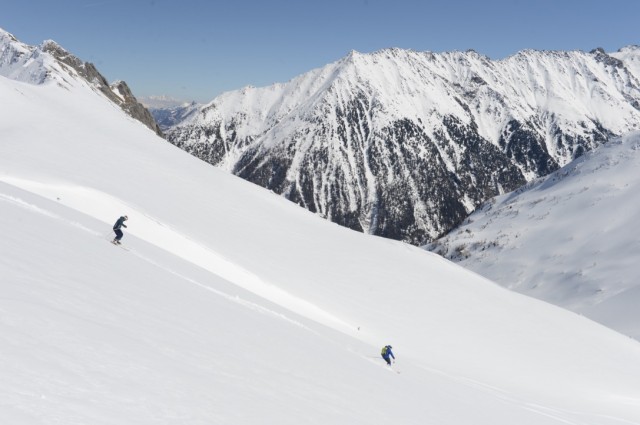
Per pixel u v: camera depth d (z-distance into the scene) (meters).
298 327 21.48
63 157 47.38
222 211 53.03
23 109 61.34
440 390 21.19
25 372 5.68
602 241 157.50
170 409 6.44
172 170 60.91
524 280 154.38
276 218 60.00
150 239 34.50
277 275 39.31
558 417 25.86
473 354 38.19
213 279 25.52
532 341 45.19
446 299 49.16
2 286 8.35
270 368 11.13
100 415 5.47
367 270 50.41
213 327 12.62
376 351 26.77
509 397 27.84
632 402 37.16
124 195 41.81
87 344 7.34
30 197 25.20
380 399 13.21
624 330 99.94
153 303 12.27
